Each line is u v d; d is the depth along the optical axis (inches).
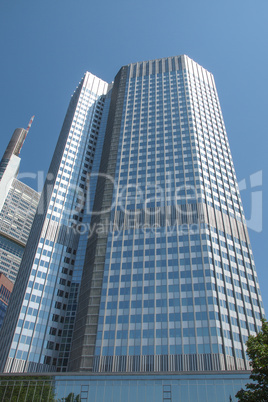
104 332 3125.0
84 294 3644.2
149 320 3105.3
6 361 3267.7
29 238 4889.3
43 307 3784.5
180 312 3090.6
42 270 4052.7
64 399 2342.5
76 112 6176.2
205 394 2247.8
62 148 5595.5
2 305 6579.7
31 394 2389.3
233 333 3006.9
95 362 2940.5
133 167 4584.2
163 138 4862.2
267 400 1255.5
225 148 5019.7
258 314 3324.3
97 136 6008.9
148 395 2297.0
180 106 5300.2
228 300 3228.3
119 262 3614.7
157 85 5826.8
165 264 3467.0
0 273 6766.7
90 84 6845.5
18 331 3499.0
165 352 2878.9
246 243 3907.5
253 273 3644.2
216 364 2731.3
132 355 2918.3
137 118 5305.1
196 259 3430.1
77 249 4463.6
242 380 2274.9
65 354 3560.5
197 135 4825.3
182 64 6072.8
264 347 1307.8
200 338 2901.1
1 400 2377.0
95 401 2315.5
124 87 5989.2
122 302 3292.3
